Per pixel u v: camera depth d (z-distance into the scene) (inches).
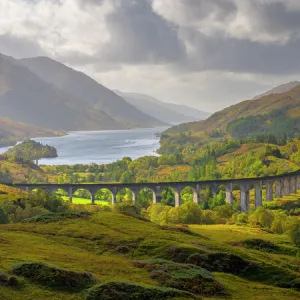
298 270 2630.4
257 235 4237.2
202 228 4707.2
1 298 1379.2
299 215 7431.1
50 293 1497.3
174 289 1628.9
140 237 2987.2
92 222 3602.4
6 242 2479.1
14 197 5772.6
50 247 2519.7
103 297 1482.5
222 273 2244.1
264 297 1819.6
